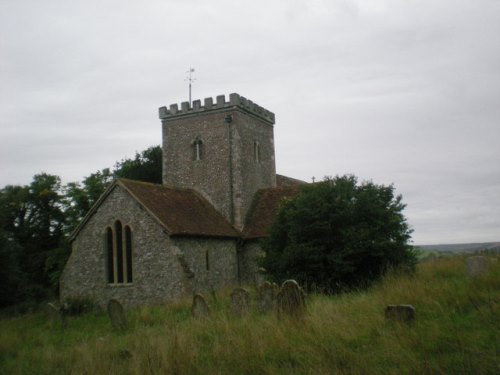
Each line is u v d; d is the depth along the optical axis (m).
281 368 7.93
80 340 14.17
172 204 26.77
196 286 24.62
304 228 19.20
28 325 19.14
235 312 13.85
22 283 32.88
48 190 48.78
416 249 20.78
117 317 15.72
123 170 45.12
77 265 26.22
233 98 30.95
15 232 47.53
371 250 18.58
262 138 34.38
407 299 11.19
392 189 21.02
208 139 31.56
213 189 30.89
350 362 7.71
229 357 8.69
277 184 38.50
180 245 24.28
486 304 9.68
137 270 24.50
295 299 11.83
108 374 8.60
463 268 17.34
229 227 29.20
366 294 13.87
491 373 6.75
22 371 10.55
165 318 15.53
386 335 8.69
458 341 7.98
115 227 25.47
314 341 8.80
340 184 20.42
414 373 7.03
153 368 8.33
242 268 29.00
